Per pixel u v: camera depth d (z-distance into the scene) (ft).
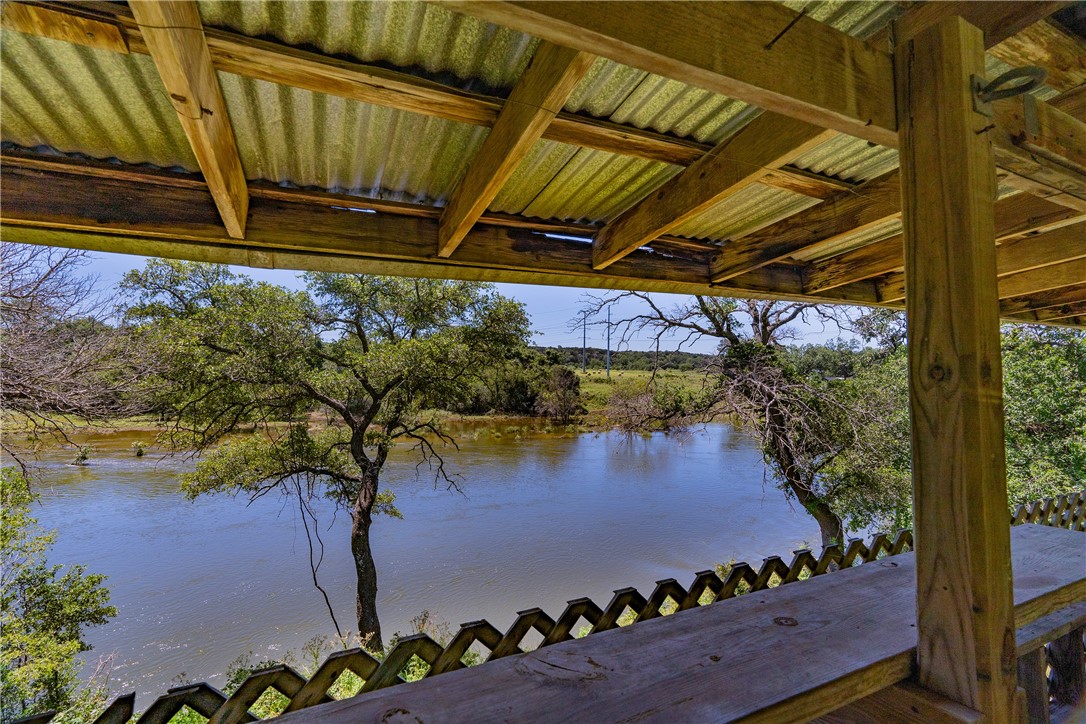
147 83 3.71
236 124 4.36
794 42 2.99
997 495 2.98
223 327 19.45
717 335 24.39
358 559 20.61
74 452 39.17
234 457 20.48
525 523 33.45
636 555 28.48
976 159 3.05
